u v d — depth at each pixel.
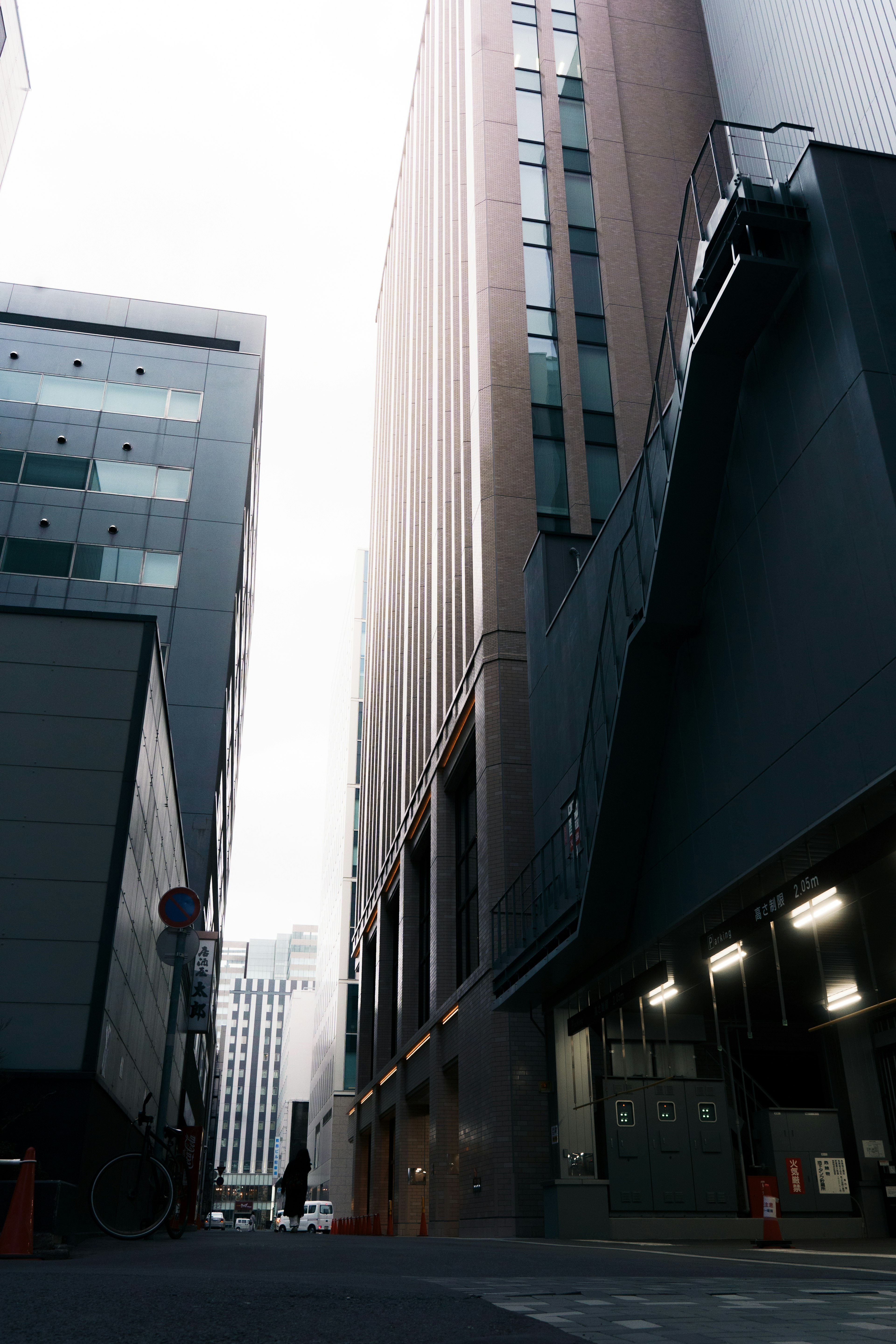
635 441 30.22
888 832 9.48
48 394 43.69
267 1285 5.17
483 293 32.12
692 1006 16.94
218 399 45.25
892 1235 18.78
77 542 40.81
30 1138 11.12
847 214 11.45
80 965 12.51
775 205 11.76
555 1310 4.29
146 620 15.23
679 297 29.44
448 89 46.81
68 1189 9.19
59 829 13.40
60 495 41.66
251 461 44.84
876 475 10.05
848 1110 20.00
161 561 41.03
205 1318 3.69
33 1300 4.05
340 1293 4.82
